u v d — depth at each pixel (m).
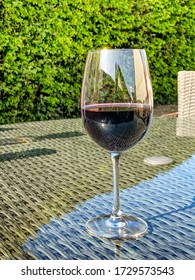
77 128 2.35
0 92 5.34
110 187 1.42
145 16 6.68
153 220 1.17
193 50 7.52
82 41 5.88
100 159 1.73
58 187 1.42
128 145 1.17
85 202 1.30
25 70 5.39
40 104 5.70
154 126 2.29
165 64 7.21
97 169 1.61
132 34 6.55
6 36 5.18
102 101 1.14
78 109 6.04
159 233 1.09
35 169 1.61
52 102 5.71
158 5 6.76
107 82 1.15
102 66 1.15
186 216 1.19
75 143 2.00
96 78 1.16
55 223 1.16
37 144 1.98
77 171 1.58
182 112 2.34
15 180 1.49
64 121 2.56
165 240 1.06
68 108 5.94
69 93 5.93
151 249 1.02
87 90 1.16
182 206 1.26
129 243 1.05
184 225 1.14
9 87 5.36
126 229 1.10
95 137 1.17
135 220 1.16
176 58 7.33
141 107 1.15
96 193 1.37
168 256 0.99
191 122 2.26
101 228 1.11
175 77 7.45
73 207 1.26
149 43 6.89
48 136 2.15
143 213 1.21
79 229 1.12
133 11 6.52
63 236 1.09
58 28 5.54
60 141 2.04
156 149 1.84
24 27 5.30
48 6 5.43
